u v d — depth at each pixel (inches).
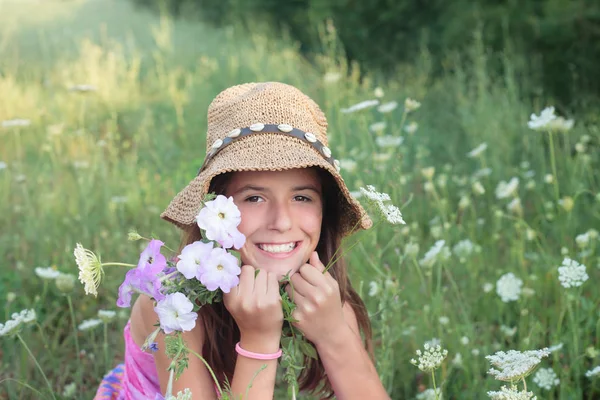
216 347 76.7
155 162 213.9
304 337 76.4
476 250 130.5
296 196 71.8
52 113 256.4
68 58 349.4
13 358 110.3
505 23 274.7
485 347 108.9
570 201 122.3
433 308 109.1
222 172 70.2
